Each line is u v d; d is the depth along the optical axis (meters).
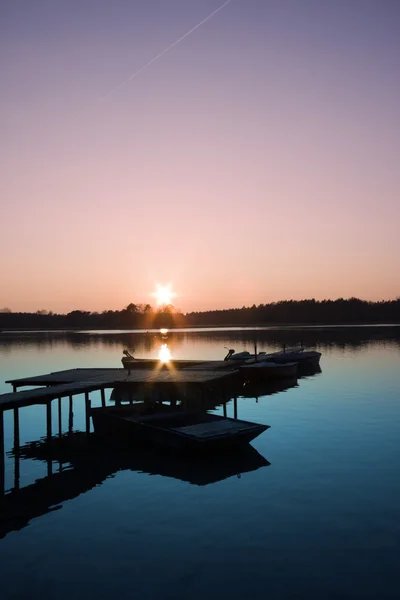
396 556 11.15
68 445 22.52
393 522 12.84
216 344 85.25
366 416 25.42
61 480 17.44
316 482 15.91
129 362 44.56
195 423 22.53
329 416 25.78
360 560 11.02
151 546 11.98
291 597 9.70
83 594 10.05
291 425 24.02
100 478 17.47
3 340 114.75
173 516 13.71
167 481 16.77
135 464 19.09
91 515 14.05
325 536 12.17
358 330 133.25
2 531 13.18
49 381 25.98
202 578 10.47
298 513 13.56
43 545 12.28
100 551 11.84
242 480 16.39
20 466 19.36
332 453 19.05
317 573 10.54
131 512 14.16
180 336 121.88
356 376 41.19
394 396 31.14
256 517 13.41
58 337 131.25
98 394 38.09
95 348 81.94
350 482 15.81
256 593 9.87
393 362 50.22
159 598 9.81
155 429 20.48
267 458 18.73
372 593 9.78
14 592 10.23
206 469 17.89
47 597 10.00
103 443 22.86
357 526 12.66
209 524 13.09
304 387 36.62
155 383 25.95
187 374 29.03
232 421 21.36
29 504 15.12
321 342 83.44
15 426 20.30
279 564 10.94
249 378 39.81
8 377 43.53
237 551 11.57
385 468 17.11
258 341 90.19
